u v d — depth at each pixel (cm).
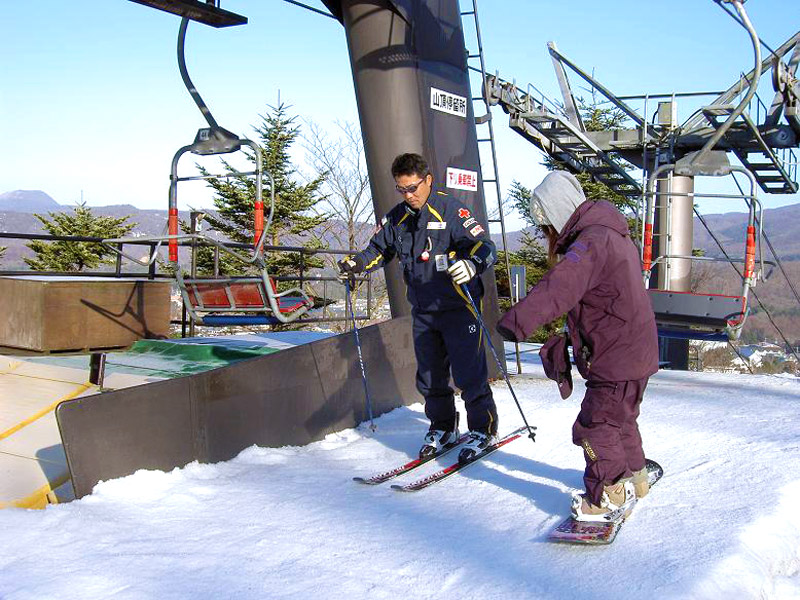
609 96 1305
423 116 606
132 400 344
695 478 356
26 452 359
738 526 286
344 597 232
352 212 2466
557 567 255
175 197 467
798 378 711
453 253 383
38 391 435
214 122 457
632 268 275
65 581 236
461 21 650
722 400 561
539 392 585
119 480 336
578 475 367
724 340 817
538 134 1401
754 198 772
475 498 337
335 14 614
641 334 279
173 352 527
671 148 1244
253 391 412
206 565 255
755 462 376
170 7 432
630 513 303
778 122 1152
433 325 403
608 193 2352
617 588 235
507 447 422
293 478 370
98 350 536
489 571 253
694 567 246
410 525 301
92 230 2505
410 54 600
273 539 283
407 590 238
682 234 1243
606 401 285
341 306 1567
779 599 250
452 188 625
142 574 245
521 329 260
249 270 2119
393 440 455
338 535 289
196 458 376
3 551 260
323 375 463
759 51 873
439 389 413
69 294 520
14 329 527
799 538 299
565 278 263
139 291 562
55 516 295
